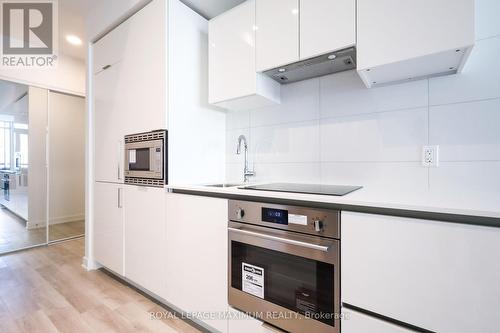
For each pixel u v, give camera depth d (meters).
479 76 1.15
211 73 1.73
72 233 3.44
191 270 1.48
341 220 0.95
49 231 3.22
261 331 1.19
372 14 1.12
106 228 2.13
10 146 2.92
